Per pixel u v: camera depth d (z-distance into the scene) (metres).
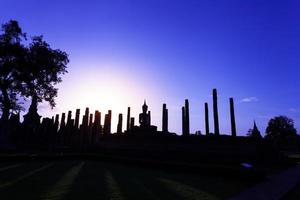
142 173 18.88
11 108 40.44
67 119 63.84
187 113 48.28
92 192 11.02
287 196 11.42
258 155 25.25
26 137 59.72
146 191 11.56
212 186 13.38
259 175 15.09
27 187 11.66
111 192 11.13
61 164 25.30
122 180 14.84
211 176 17.70
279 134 98.88
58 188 11.65
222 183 14.57
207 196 10.70
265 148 27.03
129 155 35.12
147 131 45.25
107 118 59.50
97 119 60.66
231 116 49.59
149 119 49.50
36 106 63.19
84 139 58.19
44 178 14.65
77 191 11.12
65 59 42.97
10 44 37.66
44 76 41.44
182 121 48.62
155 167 22.62
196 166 19.09
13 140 57.78
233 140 26.88
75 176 15.93
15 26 38.44
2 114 39.69
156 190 11.88
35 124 62.38
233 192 11.70
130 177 16.31
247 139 26.28
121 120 57.53
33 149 51.84
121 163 27.45
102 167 23.00
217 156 26.98
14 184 12.33
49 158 31.03
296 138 96.25
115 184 13.28
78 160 32.56
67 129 62.62
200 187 12.97
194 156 28.41
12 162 26.70
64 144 61.31
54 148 49.06
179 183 14.20
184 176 17.62
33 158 29.41
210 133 50.09
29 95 41.81
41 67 40.19
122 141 37.34
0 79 37.78
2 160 26.23
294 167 26.25
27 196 9.87
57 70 42.53
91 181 14.05
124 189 11.91
